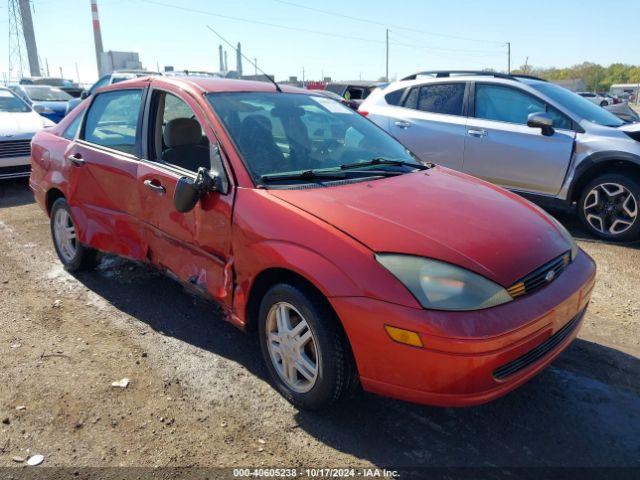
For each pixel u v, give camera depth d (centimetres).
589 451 258
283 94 386
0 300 416
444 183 336
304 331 272
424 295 232
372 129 406
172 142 354
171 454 251
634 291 446
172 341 355
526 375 250
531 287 255
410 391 238
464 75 682
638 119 697
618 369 330
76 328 372
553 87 643
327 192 296
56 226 475
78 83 2875
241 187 299
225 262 308
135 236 381
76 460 246
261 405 288
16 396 292
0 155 769
